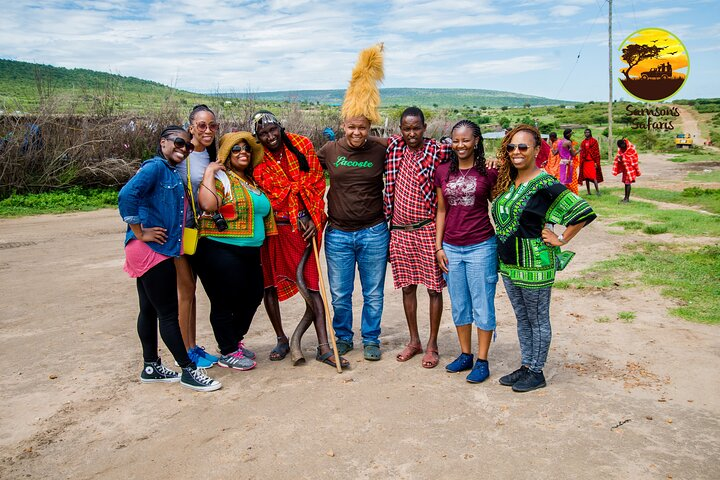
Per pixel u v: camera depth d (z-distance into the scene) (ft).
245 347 18.21
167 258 14.30
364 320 17.16
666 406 13.28
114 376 15.80
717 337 17.28
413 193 15.79
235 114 73.82
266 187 16.33
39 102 55.06
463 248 15.02
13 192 50.29
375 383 15.15
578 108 419.54
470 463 11.21
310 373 15.94
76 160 54.39
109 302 22.59
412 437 12.27
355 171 16.20
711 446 11.54
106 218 44.24
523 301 14.42
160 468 11.30
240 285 15.75
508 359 16.65
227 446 12.07
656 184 64.44
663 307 20.26
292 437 12.38
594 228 36.32
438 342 18.28
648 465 10.94
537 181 13.67
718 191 51.83
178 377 15.44
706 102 305.32
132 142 59.06
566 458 11.28
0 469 11.34
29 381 15.46
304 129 82.33
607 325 18.78
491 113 483.92
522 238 13.87
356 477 10.85
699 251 28.32
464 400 14.01
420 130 15.56
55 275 26.89
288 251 16.78
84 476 11.07
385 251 16.85
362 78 15.72
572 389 14.35
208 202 14.87
